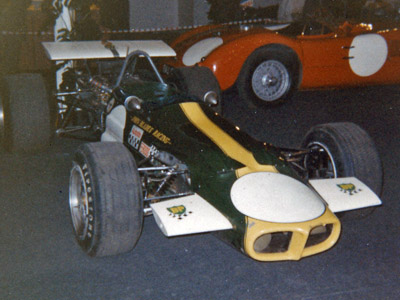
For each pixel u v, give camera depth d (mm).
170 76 5188
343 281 3006
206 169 3033
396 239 3557
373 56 7328
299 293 2877
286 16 8570
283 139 5785
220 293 2871
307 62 6934
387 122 6508
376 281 3010
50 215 3848
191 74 5086
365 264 3207
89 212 2969
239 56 6520
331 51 7047
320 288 2930
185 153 3211
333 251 3371
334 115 6746
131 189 2959
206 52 6617
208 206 2875
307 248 2771
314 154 3709
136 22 15180
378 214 3959
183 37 7336
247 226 2658
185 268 3141
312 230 2844
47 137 5117
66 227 3662
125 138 3900
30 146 5070
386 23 7664
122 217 2932
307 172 3656
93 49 5070
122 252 3104
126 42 5387
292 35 7062
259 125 6266
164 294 2854
